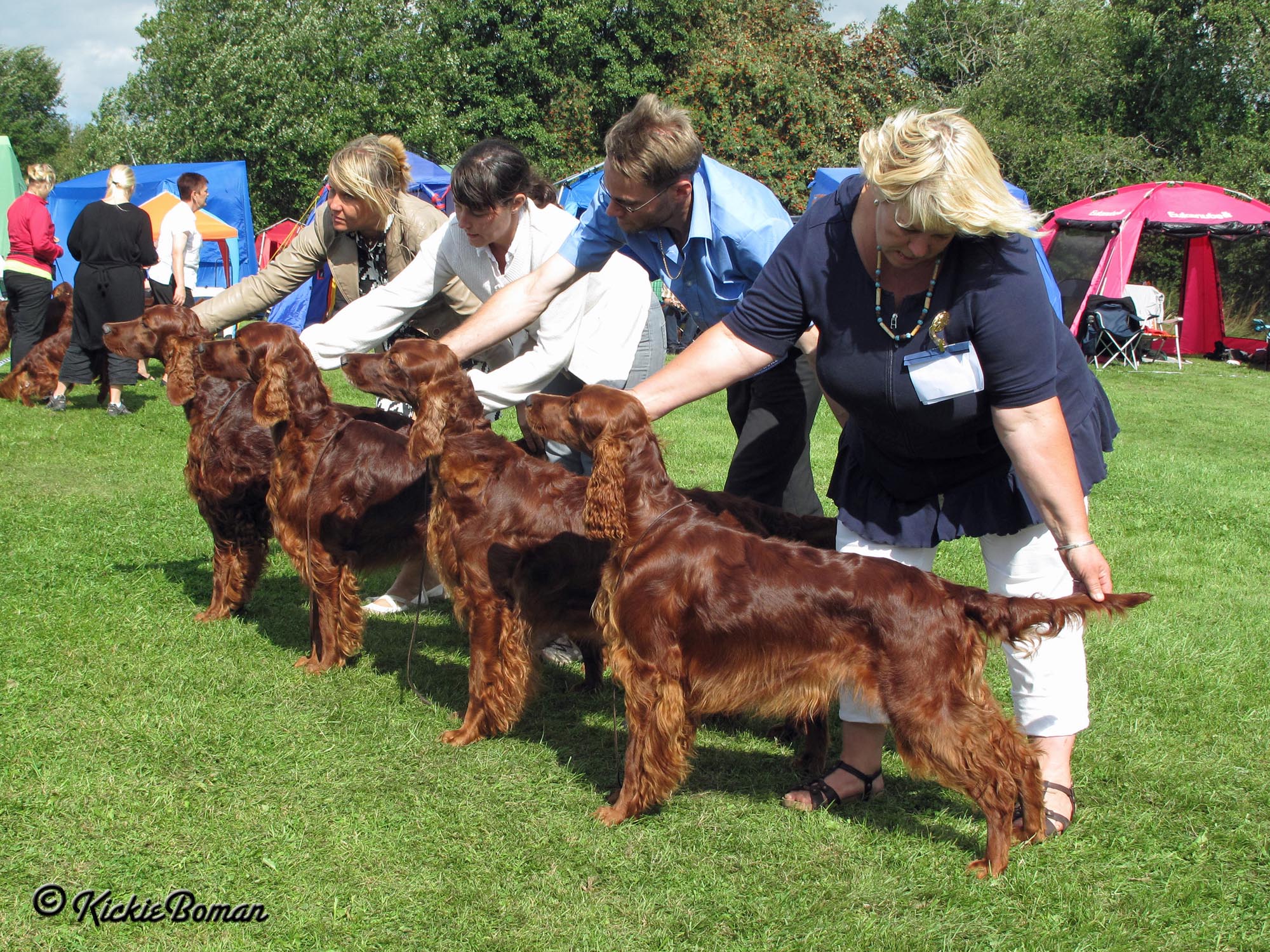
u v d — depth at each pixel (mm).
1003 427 2680
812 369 3932
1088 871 2812
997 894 2701
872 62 29250
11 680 3730
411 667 4152
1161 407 12953
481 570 3422
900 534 3025
